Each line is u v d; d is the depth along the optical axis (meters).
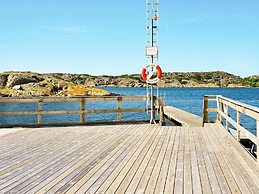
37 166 5.08
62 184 4.19
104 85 180.88
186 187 4.09
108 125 10.32
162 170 4.87
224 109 9.27
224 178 4.48
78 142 7.20
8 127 9.84
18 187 4.07
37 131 8.98
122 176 4.55
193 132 8.77
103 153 6.04
